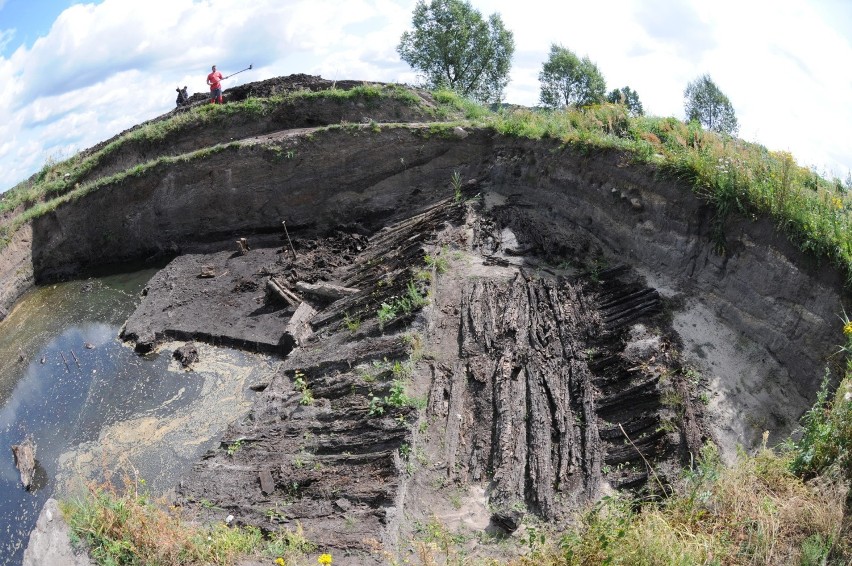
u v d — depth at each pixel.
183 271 20.33
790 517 7.06
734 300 11.70
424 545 8.22
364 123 21.41
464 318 13.25
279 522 9.88
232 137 24.33
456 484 10.04
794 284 10.73
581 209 15.23
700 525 7.50
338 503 9.83
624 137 15.43
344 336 14.27
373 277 16.30
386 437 10.78
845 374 9.52
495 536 9.19
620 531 7.12
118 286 21.09
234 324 16.67
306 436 11.64
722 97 23.17
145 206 22.19
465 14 31.30
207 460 11.90
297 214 21.09
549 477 9.80
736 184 11.85
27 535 11.47
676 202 12.86
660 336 11.68
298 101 23.58
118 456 12.96
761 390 10.68
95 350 17.22
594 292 13.26
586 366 11.52
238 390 14.32
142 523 8.30
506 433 10.46
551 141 16.66
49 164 27.25
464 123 19.81
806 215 10.73
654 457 9.77
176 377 15.27
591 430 10.38
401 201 20.12
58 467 13.02
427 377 12.04
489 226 16.30
